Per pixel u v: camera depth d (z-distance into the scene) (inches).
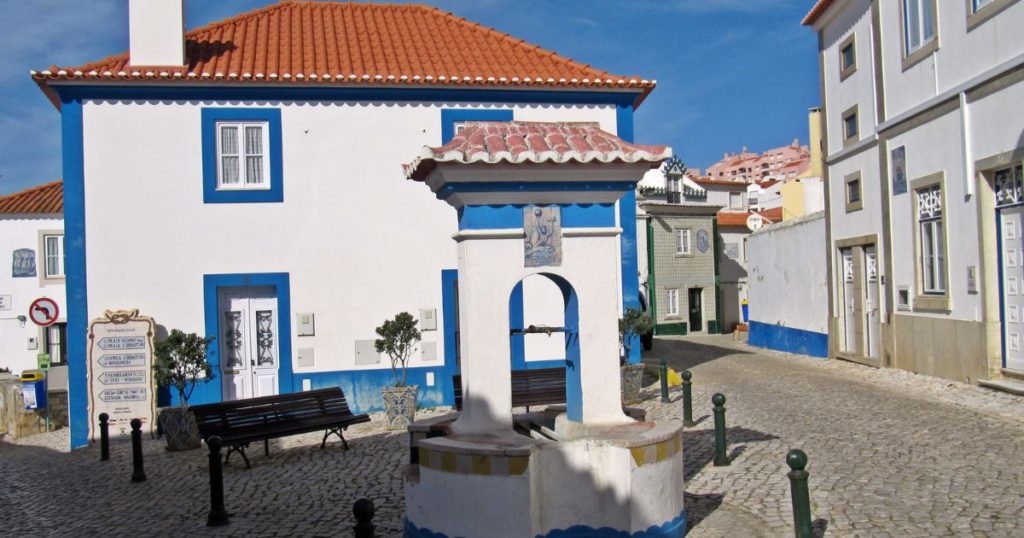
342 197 526.6
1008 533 227.6
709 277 1344.7
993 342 453.4
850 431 377.1
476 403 241.3
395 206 531.8
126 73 495.2
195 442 448.5
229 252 513.0
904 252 554.3
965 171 468.4
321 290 522.3
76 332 497.4
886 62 572.7
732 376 613.0
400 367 529.3
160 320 505.0
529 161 234.2
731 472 313.7
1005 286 449.1
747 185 1526.8
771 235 844.0
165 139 507.8
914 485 281.1
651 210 1288.1
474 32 645.9
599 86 552.4
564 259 247.6
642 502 224.5
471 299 241.3
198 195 510.6
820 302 719.1
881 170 582.2
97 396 496.4
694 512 265.4
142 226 504.7
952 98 481.1
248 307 525.3
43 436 635.5
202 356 465.1
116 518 306.8
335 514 285.9
